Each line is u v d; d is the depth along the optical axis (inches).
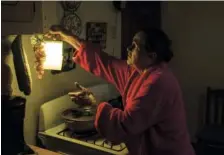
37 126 63.4
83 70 74.6
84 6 73.7
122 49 90.4
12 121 48.4
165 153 47.0
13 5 55.8
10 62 54.0
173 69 119.6
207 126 105.7
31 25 59.5
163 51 44.0
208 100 109.8
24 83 54.9
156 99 41.9
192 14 112.0
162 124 45.1
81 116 60.2
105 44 82.4
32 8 59.2
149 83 42.8
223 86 111.6
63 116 60.5
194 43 113.8
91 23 76.4
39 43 55.7
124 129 42.3
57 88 67.3
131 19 94.0
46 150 55.7
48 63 55.9
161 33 44.4
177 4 113.5
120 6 86.0
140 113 41.7
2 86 53.1
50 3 63.1
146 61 44.6
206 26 110.4
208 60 112.6
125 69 52.8
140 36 43.8
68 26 69.1
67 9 68.3
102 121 44.1
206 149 98.4
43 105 62.2
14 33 56.6
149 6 103.2
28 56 58.2
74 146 57.8
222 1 105.9
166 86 42.7
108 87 79.9
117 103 72.0
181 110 46.2
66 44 67.6
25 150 52.7
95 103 63.0
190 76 117.2
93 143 57.1
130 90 48.2
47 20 62.6
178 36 115.9
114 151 54.1
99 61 56.0
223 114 108.8
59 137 59.4
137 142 46.6
